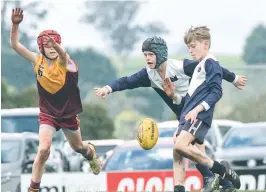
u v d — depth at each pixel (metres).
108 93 25.23
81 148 25.16
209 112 22.83
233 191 23.84
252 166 41.50
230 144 43.72
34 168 23.41
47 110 23.80
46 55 23.55
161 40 24.48
